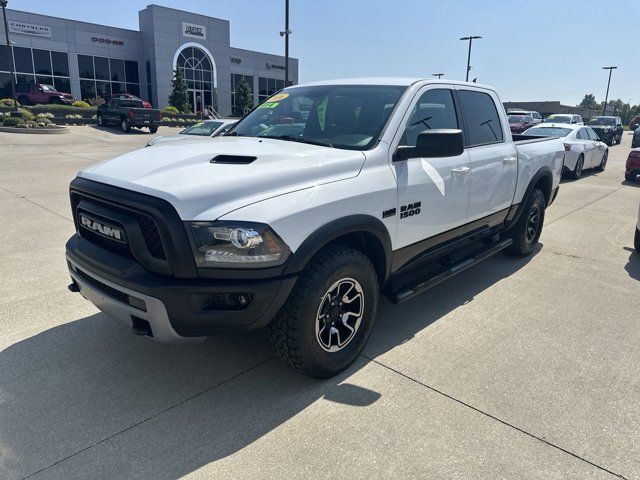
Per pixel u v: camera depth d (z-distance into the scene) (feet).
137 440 8.70
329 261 9.73
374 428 9.10
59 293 14.97
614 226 25.79
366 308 11.00
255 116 14.42
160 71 140.87
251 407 9.68
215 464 8.16
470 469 8.11
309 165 9.91
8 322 13.00
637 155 40.42
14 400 9.75
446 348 12.17
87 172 10.53
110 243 9.68
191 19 144.05
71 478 7.82
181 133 46.52
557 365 11.42
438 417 9.43
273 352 11.15
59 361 11.19
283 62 182.70
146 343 12.06
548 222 26.61
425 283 12.85
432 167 12.46
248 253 8.53
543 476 7.98
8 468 7.98
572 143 41.81
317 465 8.16
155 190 8.68
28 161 47.52
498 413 9.58
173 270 8.52
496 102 16.42
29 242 20.17
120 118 98.27
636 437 8.98
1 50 119.55
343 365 10.75
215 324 8.81
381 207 10.84
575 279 17.44
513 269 18.48
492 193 15.40
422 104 12.75
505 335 12.92
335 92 13.35
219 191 8.70
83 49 132.57
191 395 10.04
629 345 12.48
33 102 114.73
